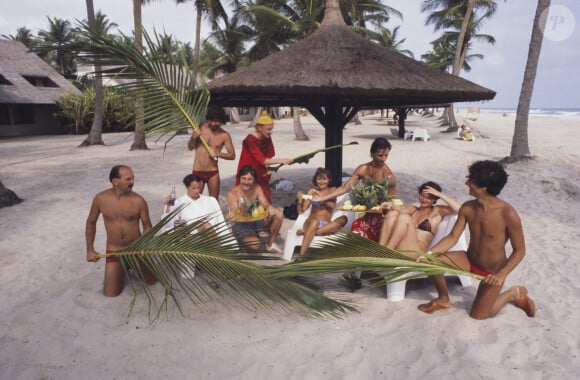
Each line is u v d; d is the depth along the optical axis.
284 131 26.67
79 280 4.00
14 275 4.18
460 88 5.32
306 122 39.75
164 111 4.42
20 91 26.20
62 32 47.16
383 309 3.44
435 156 13.62
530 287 3.88
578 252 4.79
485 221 2.96
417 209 4.23
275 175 10.23
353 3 22.95
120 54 3.97
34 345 2.92
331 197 4.58
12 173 10.84
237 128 30.64
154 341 2.98
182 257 3.04
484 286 3.09
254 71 5.48
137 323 3.21
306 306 3.48
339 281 3.98
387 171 4.76
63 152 16.00
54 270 4.30
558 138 21.77
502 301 3.23
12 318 3.28
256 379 2.60
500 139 20.08
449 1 27.31
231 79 5.34
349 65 5.42
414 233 3.60
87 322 3.22
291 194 8.06
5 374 2.60
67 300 3.55
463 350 2.81
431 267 2.72
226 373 2.65
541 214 6.52
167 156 14.18
